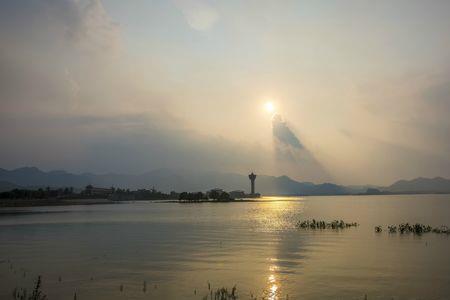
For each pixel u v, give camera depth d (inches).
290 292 1348.4
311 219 4847.4
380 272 1630.2
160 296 1318.9
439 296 1294.3
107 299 1290.6
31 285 1472.7
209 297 1302.9
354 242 2532.0
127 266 1813.5
